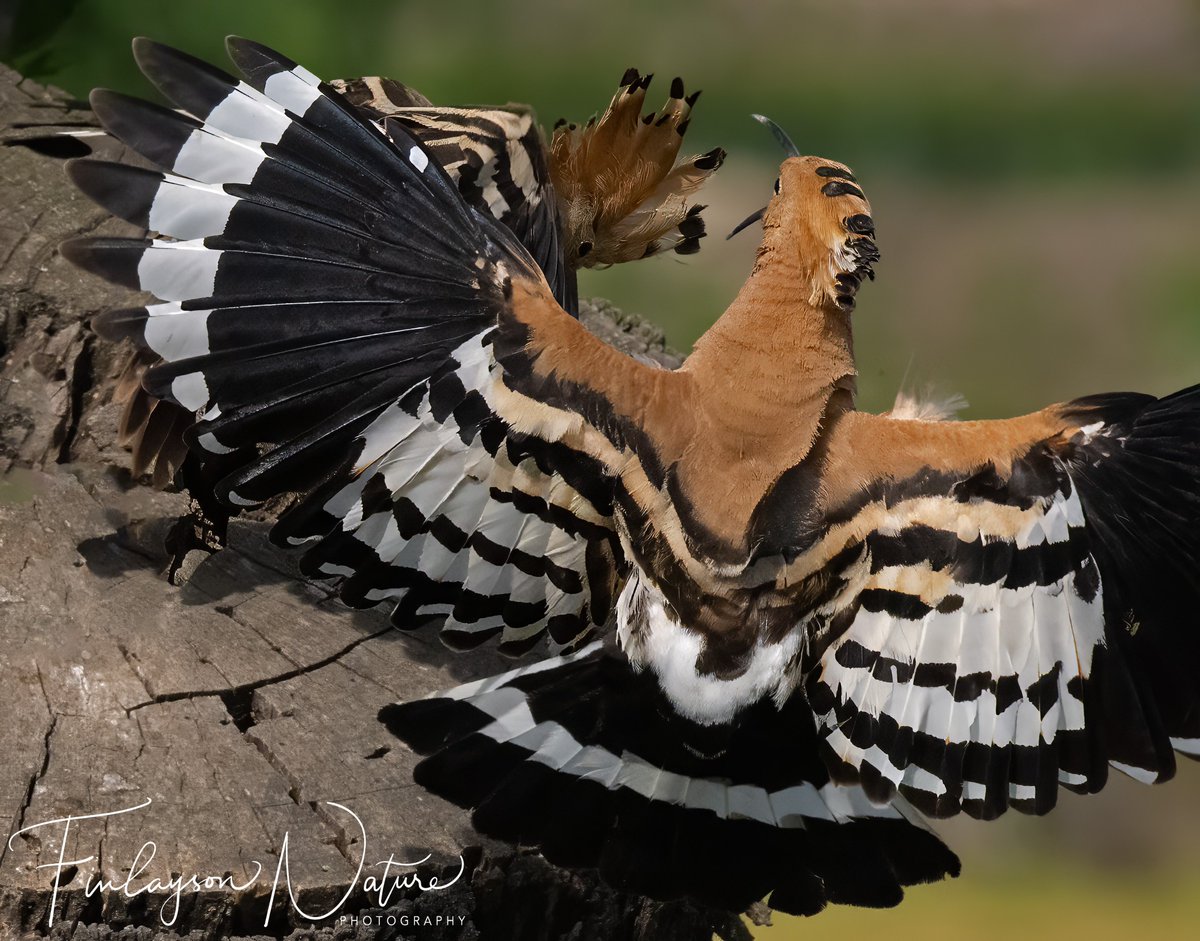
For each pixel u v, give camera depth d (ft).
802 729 25.80
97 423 31.58
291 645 27.76
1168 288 83.92
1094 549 25.81
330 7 53.16
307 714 26.45
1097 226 89.45
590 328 40.83
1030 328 80.23
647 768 25.25
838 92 100.32
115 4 46.24
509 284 25.30
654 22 100.83
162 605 28.04
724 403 25.67
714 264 74.49
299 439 24.88
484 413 24.99
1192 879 61.67
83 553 28.84
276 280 24.58
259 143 24.62
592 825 24.77
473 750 24.90
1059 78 106.22
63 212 35.40
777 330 25.77
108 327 24.14
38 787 24.09
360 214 24.94
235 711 26.76
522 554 25.81
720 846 25.08
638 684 25.48
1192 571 25.79
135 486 30.50
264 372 24.62
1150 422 25.99
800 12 107.45
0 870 22.62
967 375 77.05
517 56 88.69
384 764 25.76
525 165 31.65
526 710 25.25
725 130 94.02
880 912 57.06
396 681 27.48
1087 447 25.94
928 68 104.63
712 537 25.44
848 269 25.36
